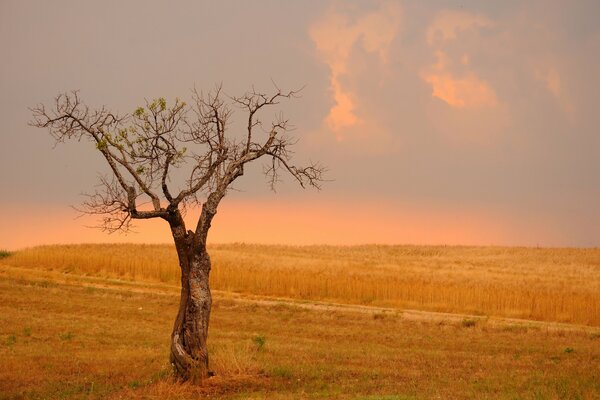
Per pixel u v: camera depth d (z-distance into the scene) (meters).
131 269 59.28
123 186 17.09
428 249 111.56
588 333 32.28
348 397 16.48
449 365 22.23
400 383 18.64
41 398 17.22
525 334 31.75
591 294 45.62
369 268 69.38
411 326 33.97
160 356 22.92
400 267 72.62
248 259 74.88
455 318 38.19
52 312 34.34
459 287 47.62
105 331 28.78
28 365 20.92
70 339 26.16
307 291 50.44
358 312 38.78
